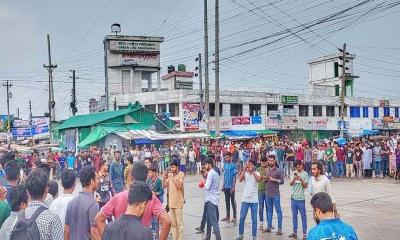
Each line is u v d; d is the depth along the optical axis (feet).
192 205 52.90
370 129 195.42
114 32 189.26
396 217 42.78
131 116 126.31
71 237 17.33
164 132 129.90
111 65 186.09
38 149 117.70
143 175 17.47
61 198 17.90
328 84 220.02
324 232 12.60
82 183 17.74
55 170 90.94
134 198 12.58
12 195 14.98
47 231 13.64
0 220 15.62
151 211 16.25
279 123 167.84
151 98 158.20
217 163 93.09
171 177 31.65
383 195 58.54
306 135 174.70
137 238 12.12
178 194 31.40
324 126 179.93
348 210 46.85
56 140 157.69
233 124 157.48
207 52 105.81
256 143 106.83
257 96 164.86
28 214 13.87
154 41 191.62
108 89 183.52
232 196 41.11
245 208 32.94
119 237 12.16
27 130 205.87
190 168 101.86
